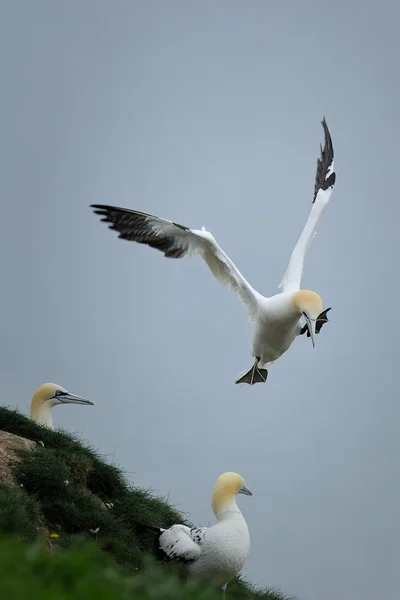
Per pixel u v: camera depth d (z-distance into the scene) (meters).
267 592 19.53
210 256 17.67
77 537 15.42
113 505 18.20
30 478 16.77
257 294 18.03
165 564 15.63
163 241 17.05
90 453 19.06
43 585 8.85
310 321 17.28
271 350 18.92
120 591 9.24
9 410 19.12
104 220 16.59
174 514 19.11
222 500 16.19
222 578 15.92
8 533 13.82
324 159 22.14
